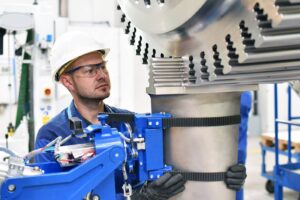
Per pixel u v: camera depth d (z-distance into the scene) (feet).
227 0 2.06
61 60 4.00
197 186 2.52
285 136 10.38
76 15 13.75
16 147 6.91
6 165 2.28
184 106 2.49
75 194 2.20
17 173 2.21
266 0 1.85
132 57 11.72
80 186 2.21
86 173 2.23
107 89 4.31
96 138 2.36
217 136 2.49
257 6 1.92
